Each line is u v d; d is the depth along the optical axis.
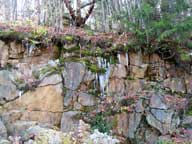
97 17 7.65
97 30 7.46
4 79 5.62
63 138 4.14
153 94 6.42
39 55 6.04
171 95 6.60
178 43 6.82
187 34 6.61
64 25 7.45
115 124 6.02
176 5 6.70
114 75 6.37
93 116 5.95
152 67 6.71
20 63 5.87
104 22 7.46
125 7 7.20
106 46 6.50
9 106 5.54
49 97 5.77
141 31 6.64
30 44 6.00
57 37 6.21
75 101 5.95
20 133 5.00
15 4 7.39
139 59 6.65
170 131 6.23
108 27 7.35
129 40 6.67
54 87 5.84
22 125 5.18
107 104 6.12
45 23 7.14
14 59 5.86
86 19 7.79
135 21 6.86
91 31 7.04
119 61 6.47
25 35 6.00
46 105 5.73
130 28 6.79
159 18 6.67
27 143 4.34
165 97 6.48
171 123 6.30
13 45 5.89
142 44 6.69
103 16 7.51
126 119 6.12
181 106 6.49
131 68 6.54
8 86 5.62
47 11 7.23
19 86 5.67
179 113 6.43
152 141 6.12
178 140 6.00
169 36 6.63
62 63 6.07
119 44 6.54
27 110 5.61
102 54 6.39
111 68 6.38
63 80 5.95
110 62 6.40
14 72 5.77
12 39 5.90
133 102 6.27
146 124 6.21
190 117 6.41
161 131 6.21
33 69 5.92
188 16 6.56
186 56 6.72
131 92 6.39
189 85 6.85
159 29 6.52
